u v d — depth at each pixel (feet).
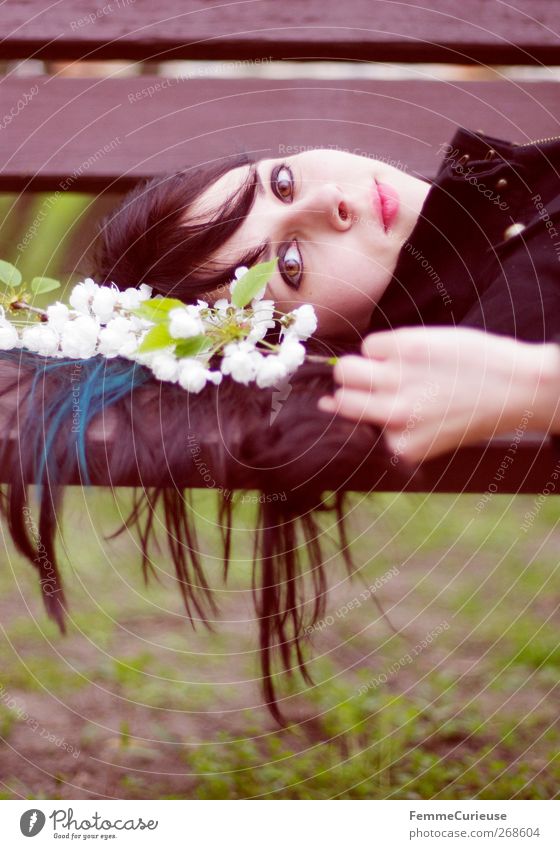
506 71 4.94
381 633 5.21
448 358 3.39
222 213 3.87
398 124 4.59
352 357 3.39
